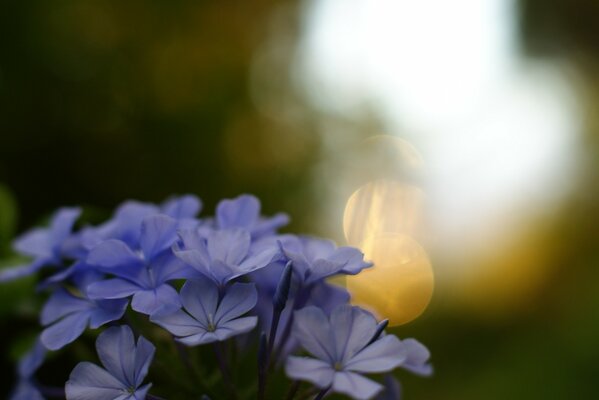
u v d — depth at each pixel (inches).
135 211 13.4
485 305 44.9
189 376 12.9
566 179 54.3
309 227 35.1
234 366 12.9
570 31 69.7
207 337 11.2
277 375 13.2
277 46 37.9
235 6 34.5
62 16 27.8
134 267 12.1
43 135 27.2
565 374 32.9
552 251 49.5
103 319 12.1
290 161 35.9
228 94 33.4
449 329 41.4
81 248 13.7
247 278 12.8
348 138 40.3
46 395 14.1
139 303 11.7
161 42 31.4
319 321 11.3
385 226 36.4
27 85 26.7
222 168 32.2
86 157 28.5
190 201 13.5
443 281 42.8
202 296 11.7
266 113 35.8
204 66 33.1
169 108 31.0
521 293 47.3
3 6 26.1
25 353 16.6
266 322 13.4
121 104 29.6
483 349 40.5
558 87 66.7
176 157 30.8
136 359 11.6
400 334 35.9
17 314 16.6
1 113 26.1
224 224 12.9
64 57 27.9
